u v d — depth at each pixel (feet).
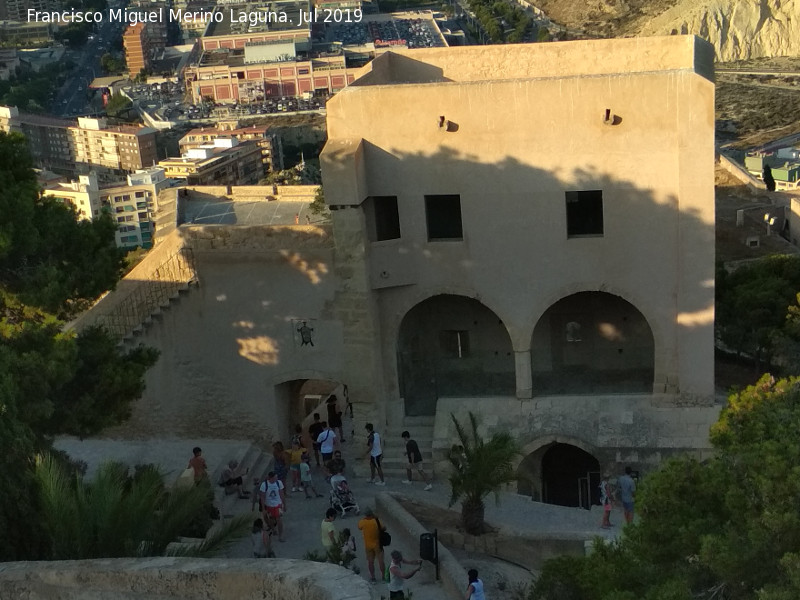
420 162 123.13
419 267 126.62
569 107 118.73
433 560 96.12
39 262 95.50
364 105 122.42
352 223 121.80
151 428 133.18
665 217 120.26
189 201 184.34
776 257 158.51
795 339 142.10
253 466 126.72
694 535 62.75
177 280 128.36
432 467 124.88
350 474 126.82
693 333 122.31
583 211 126.31
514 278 125.18
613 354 132.36
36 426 92.58
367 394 127.13
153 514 79.61
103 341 101.14
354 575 46.06
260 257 125.80
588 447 123.75
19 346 88.94
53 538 71.41
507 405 128.36
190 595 48.70
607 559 69.31
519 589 96.43
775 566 57.98
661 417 124.06
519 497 123.65
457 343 135.03
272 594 46.60
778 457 61.00
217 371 130.62
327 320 126.41
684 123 116.78
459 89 120.16
